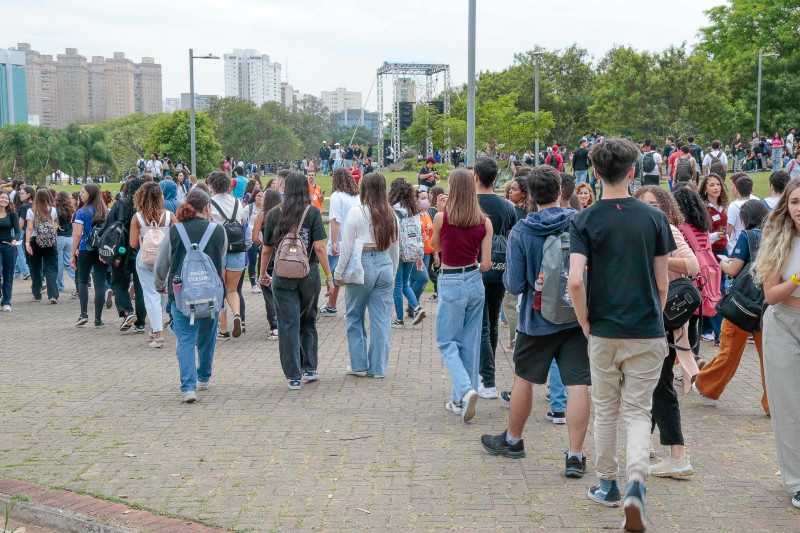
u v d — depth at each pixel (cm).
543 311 495
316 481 511
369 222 755
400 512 459
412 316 1091
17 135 8625
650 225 425
